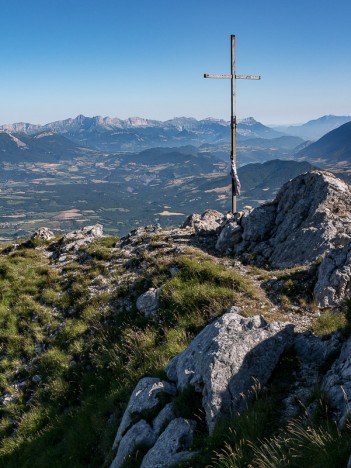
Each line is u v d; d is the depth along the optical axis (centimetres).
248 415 1073
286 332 1360
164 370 1537
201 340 1427
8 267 3153
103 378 1942
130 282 2552
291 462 852
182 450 1133
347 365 1072
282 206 2816
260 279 2216
